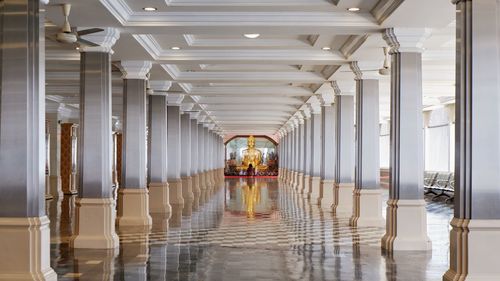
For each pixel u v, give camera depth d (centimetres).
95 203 1044
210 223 1471
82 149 1052
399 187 1044
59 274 814
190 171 2547
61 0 840
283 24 995
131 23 998
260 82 1797
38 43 693
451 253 701
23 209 679
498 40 682
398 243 1030
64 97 2402
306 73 1652
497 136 681
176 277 796
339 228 1355
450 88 2081
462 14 692
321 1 952
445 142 2698
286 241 1146
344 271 841
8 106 685
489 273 670
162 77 1623
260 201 2258
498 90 682
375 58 1311
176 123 2048
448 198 2150
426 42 1243
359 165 1380
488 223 672
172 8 972
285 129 4212
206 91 2022
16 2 688
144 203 1412
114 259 935
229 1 945
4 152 683
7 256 674
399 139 1045
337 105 1669
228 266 878
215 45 1292
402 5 867
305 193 2641
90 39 1027
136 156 1386
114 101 2288
